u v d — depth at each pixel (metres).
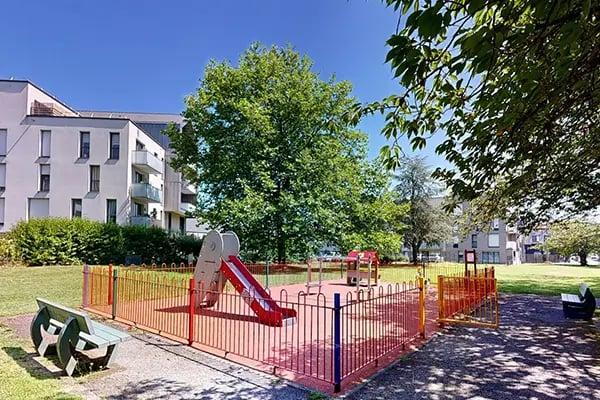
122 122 24.20
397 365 5.01
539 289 14.69
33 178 22.92
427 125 4.07
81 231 19.09
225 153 20.98
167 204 32.94
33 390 3.98
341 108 21.48
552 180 5.89
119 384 4.25
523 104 3.23
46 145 23.28
